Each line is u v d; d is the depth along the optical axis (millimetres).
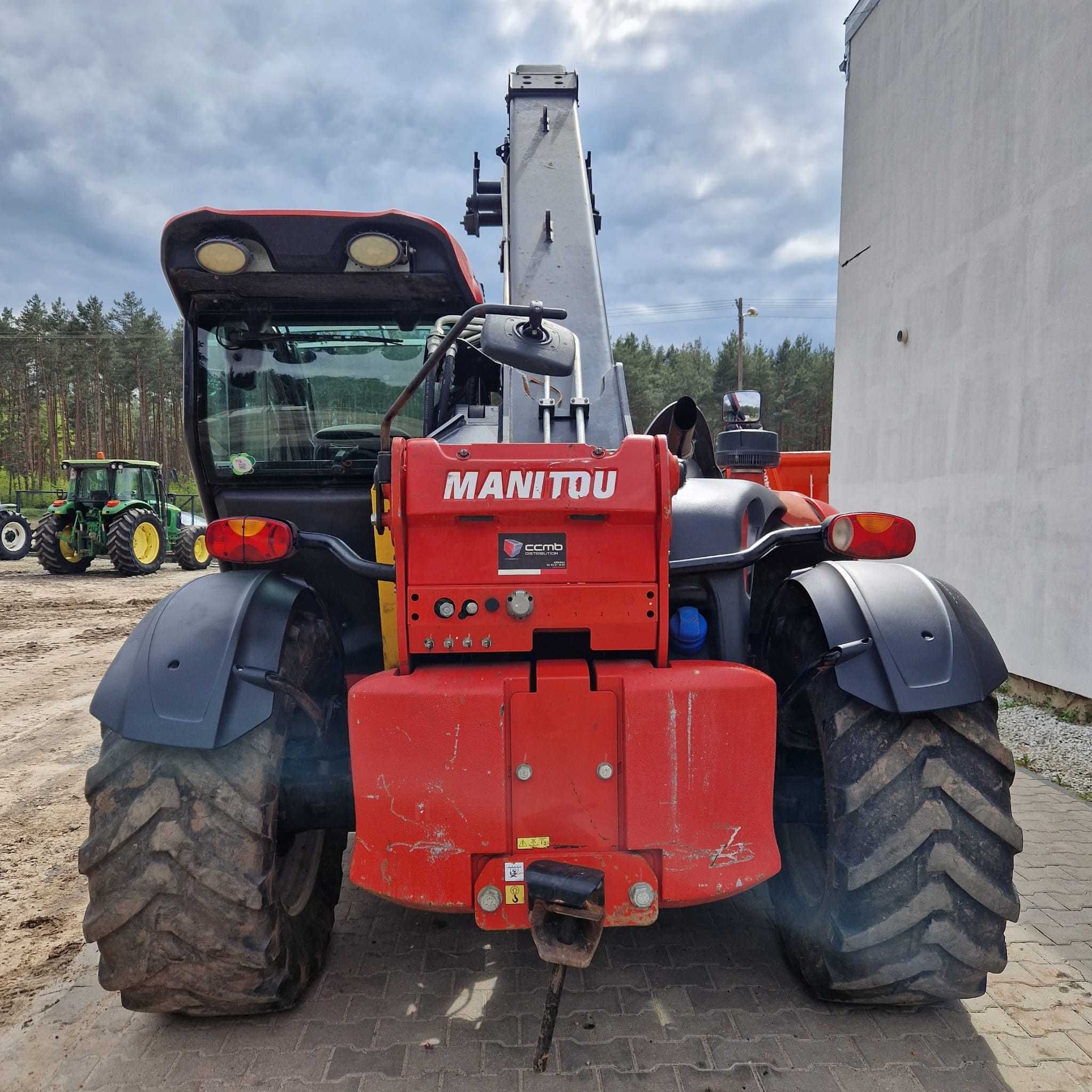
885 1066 1949
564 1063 1960
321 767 2262
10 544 17203
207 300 2770
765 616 2594
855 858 1915
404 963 2420
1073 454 5043
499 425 2629
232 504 2953
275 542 2131
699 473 3207
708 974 2340
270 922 1955
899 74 7438
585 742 1845
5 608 10664
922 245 6969
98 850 1906
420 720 1834
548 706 1843
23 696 6094
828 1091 1864
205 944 1909
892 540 2176
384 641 2713
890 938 1907
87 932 1919
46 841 3473
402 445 1908
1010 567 5676
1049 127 5270
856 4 8367
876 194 7910
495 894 1824
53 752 4746
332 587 2895
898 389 7434
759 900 2803
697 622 2117
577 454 1925
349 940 2566
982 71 6070
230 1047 2037
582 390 2387
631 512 1881
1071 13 5051
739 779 1870
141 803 1907
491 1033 2076
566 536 1907
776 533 2209
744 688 1866
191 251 2504
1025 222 5523
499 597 1901
